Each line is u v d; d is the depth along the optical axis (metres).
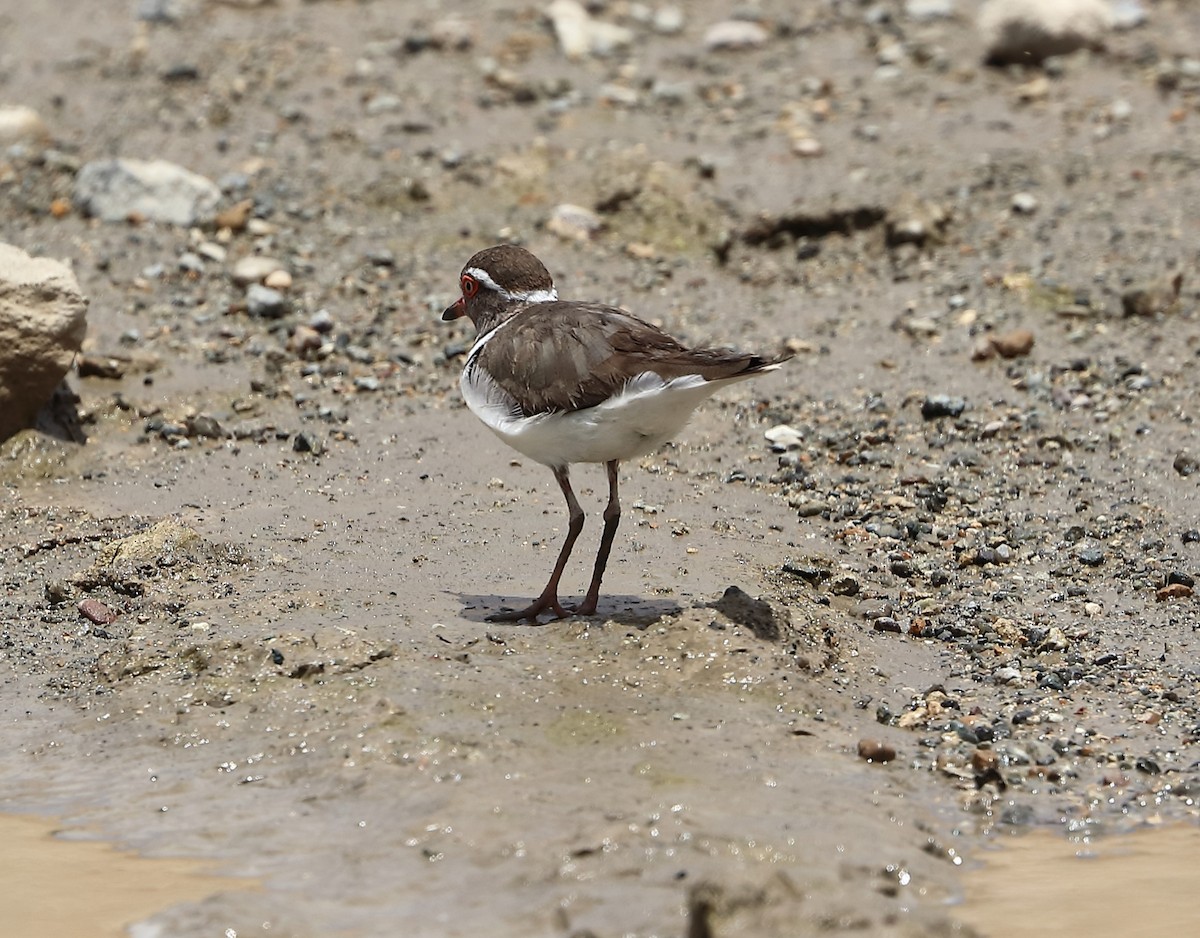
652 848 8.12
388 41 23.48
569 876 7.93
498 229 18.44
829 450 14.24
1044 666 10.73
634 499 13.23
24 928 7.78
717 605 10.62
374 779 8.95
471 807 8.56
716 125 21.25
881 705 10.11
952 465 13.93
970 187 19.17
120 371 14.89
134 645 10.62
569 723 9.43
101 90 21.59
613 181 18.95
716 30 24.19
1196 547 12.55
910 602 11.67
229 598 11.23
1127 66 22.47
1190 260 17.27
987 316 16.44
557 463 10.42
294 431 14.39
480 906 7.77
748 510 13.12
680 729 9.44
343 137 20.31
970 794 9.12
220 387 14.98
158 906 7.94
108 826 8.79
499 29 24.11
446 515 12.83
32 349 13.56
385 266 17.52
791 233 18.39
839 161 20.06
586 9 24.95
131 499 13.17
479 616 10.81
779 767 9.12
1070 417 14.63
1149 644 11.12
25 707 10.19
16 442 13.70
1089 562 12.30
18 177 18.73
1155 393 14.95
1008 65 22.91
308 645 10.20
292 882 8.09
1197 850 8.65
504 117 21.19
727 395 15.19
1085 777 9.42
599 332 10.07
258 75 22.06
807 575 11.80
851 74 22.98
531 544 12.25
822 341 16.20
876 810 8.75
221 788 9.08
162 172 18.30
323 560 11.89
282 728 9.56
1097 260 17.42
